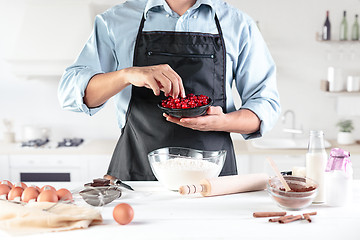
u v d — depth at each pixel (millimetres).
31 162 3652
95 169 3652
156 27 1870
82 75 1690
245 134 1868
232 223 1296
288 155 3549
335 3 3914
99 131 4133
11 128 4055
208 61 1879
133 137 1888
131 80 1557
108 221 1309
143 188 1631
